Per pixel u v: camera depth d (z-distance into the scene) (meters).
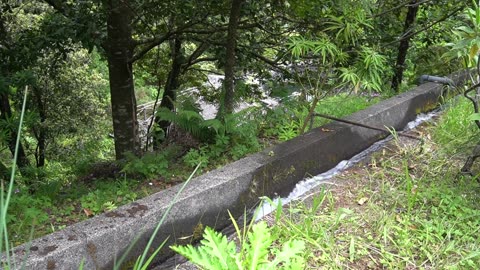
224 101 5.39
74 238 2.40
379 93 6.93
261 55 7.98
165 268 2.70
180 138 5.29
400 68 7.55
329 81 5.17
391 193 3.43
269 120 5.38
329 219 3.05
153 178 4.55
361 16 4.07
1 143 5.52
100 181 5.00
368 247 2.80
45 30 6.86
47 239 2.39
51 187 4.32
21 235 3.09
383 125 4.88
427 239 2.82
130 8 6.09
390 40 6.83
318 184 3.69
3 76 6.29
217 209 3.08
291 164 3.71
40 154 13.21
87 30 6.32
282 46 6.97
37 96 12.36
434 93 5.87
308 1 4.68
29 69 7.29
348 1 4.12
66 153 13.58
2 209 1.32
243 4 6.38
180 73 10.08
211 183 3.09
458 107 5.04
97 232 2.46
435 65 7.67
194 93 9.02
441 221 3.02
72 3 6.80
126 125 7.11
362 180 3.76
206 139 5.08
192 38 7.85
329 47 3.89
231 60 5.40
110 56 6.79
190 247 1.53
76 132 13.78
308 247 2.71
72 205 3.92
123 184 4.30
